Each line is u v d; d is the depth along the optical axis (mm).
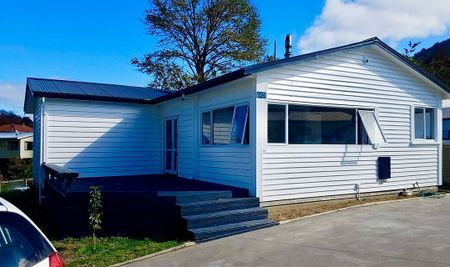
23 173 36562
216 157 11547
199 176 12641
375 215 9336
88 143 14305
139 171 15312
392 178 12305
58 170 9523
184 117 13734
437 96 13562
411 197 12188
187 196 8758
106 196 8742
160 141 15789
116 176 14703
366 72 11789
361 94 11648
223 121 11305
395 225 8250
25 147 46344
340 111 11273
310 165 10539
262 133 9672
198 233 7609
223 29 31031
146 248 7188
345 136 11312
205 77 31234
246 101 10094
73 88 15281
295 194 10219
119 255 6820
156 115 15773
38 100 15000
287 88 10172
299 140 10391
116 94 15156
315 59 10641
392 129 12352
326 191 10820
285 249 6715
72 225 8891
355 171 11453
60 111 13820
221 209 8781
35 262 2984
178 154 14211
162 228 8508
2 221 3033
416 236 7289
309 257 6219
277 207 9906
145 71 31375
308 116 10609
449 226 8102
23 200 14617
